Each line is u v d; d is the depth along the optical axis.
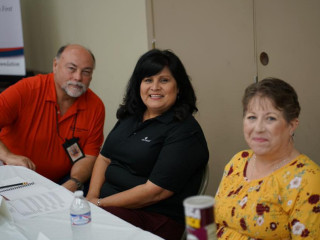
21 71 4.34
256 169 1.43
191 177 1.94
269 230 1.31
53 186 1.89
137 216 1.87
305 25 2.57
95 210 1.53
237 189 1.44
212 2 3.01
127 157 2.04
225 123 3.13
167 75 1.98
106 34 3.87
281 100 1.33
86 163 2.56
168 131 1.94
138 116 2.13
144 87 2.01
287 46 2.68
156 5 3.33
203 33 3.11
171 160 1.86
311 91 2.62
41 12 4.70
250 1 2.82
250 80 2.92
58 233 1.35
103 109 2.72
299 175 1.28
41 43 4.83
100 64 4.04
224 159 3.21
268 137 1.33
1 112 2.45
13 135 2.59
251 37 2.86
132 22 3.55
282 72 2.74
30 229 1.39
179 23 3.22
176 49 3.28
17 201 1.67
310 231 1.22
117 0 3.65
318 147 2.68
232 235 1.41
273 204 1.31
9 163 2.37
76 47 2.54
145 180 1.99
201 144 1.94
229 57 3.00
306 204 1.24
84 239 1.28
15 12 4.21
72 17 4.27
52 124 2.56
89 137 2.63
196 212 0.76
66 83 2.51
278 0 2.67
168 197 1.90
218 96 3.13
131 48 3.62
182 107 1.99
